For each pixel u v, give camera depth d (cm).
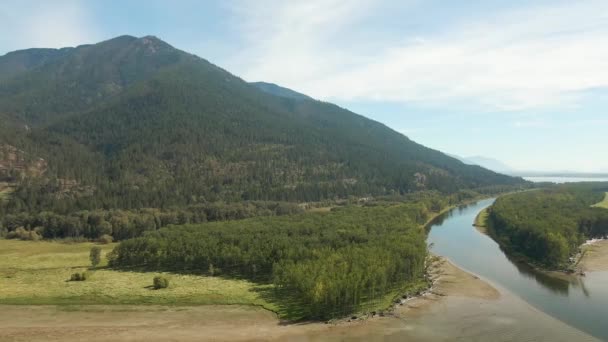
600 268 11938
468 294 9831
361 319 8312
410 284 10231
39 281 11031
